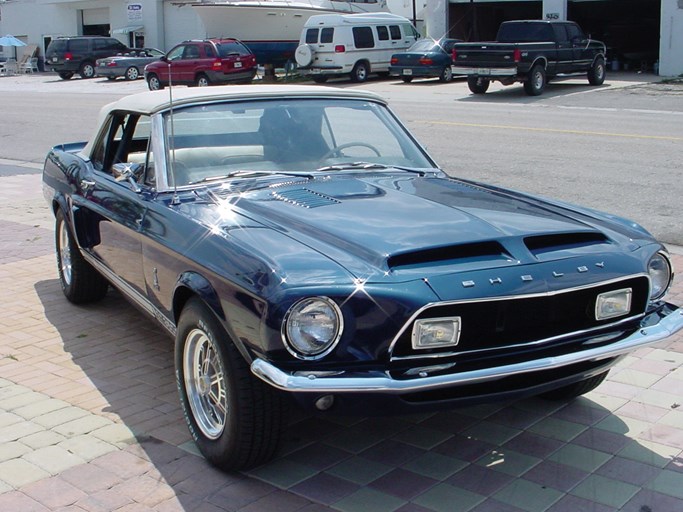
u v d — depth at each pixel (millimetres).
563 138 15141
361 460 4090
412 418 4562
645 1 33812
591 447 4215
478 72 23750
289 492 3789
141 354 5602
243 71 30328
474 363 3496
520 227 3939
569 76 25500
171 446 4242
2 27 52875
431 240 3699
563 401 4750
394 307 3367
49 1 49688
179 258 4117
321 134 5160
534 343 3650
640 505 3674
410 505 3678
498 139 15242
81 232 5945
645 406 4691
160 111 4902
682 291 6613
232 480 3895
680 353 5461
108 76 37375
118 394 4926
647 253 4051
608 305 3842
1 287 7203
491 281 3523
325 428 4445
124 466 4035
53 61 40000
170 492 3793
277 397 3693
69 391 4980
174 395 4902
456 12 35344
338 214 4066
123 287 5250
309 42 31188
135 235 4754
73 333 6027
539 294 3574
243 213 4191
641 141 14523
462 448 4223
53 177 6652
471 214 4098
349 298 3367
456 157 13359
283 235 3852
